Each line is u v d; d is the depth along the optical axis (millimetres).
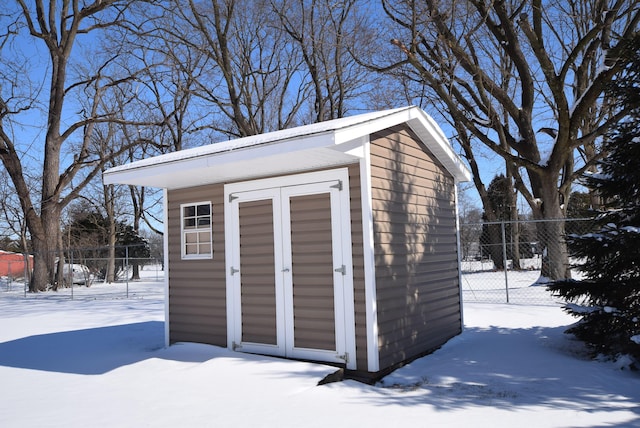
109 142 28547
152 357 6730
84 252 30625
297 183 6379
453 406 4535
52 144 22547
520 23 12891
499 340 7590
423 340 6875
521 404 4555
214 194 7273
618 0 12781
